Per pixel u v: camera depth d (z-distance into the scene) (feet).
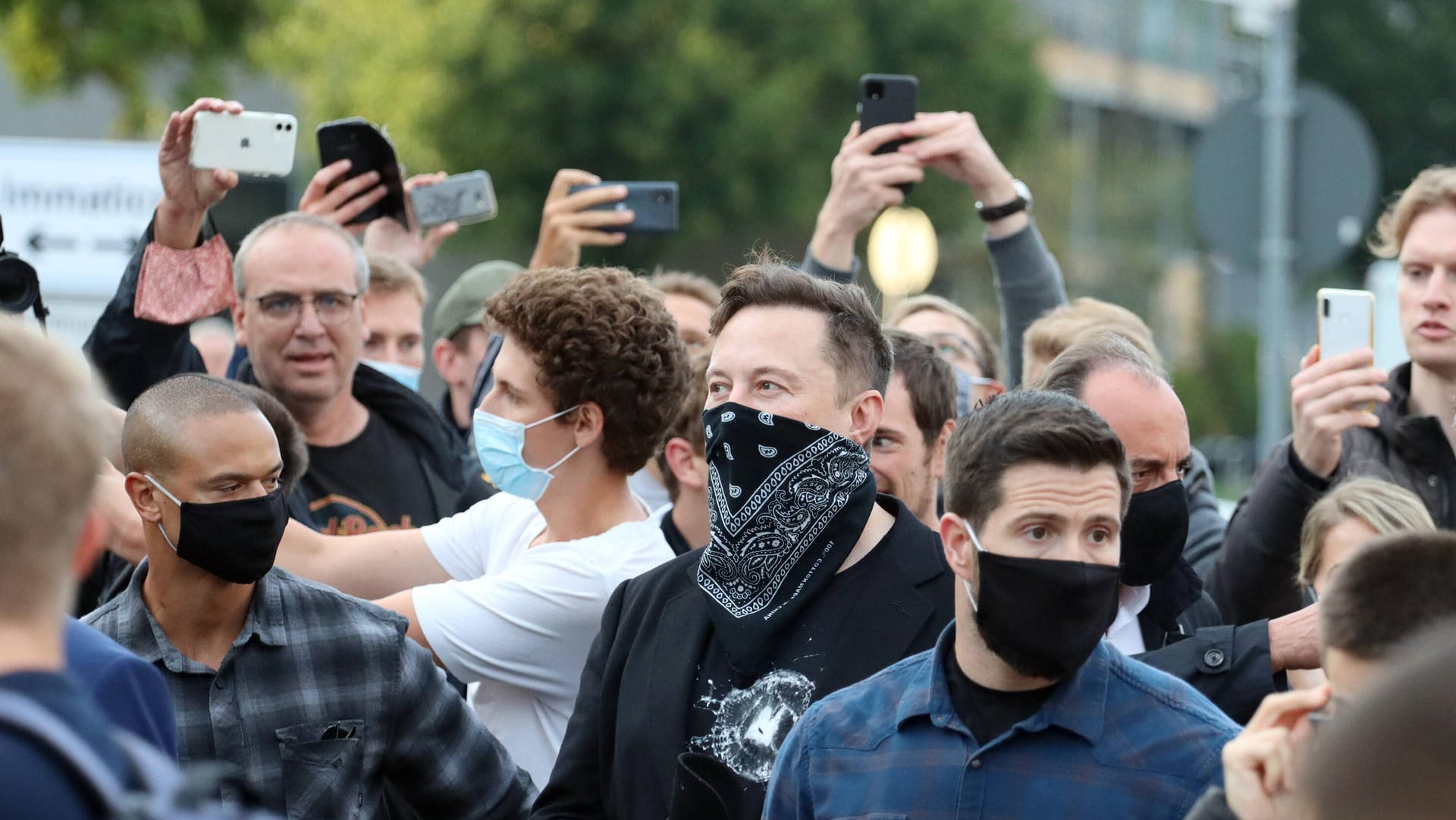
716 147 105.40
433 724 17.80
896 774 13.75
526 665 19.21
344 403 26.45
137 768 9.23
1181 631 19.19
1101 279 192.85
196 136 22.74
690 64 104.68
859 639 16.07
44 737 8.70
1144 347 24.07
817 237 27.04
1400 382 24.00
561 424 19.72
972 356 29.58
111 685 13.41
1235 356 189.98
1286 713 12.14
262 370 25.90
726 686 16.21
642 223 30.91
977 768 13.50
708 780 14.64
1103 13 205.46
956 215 121.29
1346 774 7.24
